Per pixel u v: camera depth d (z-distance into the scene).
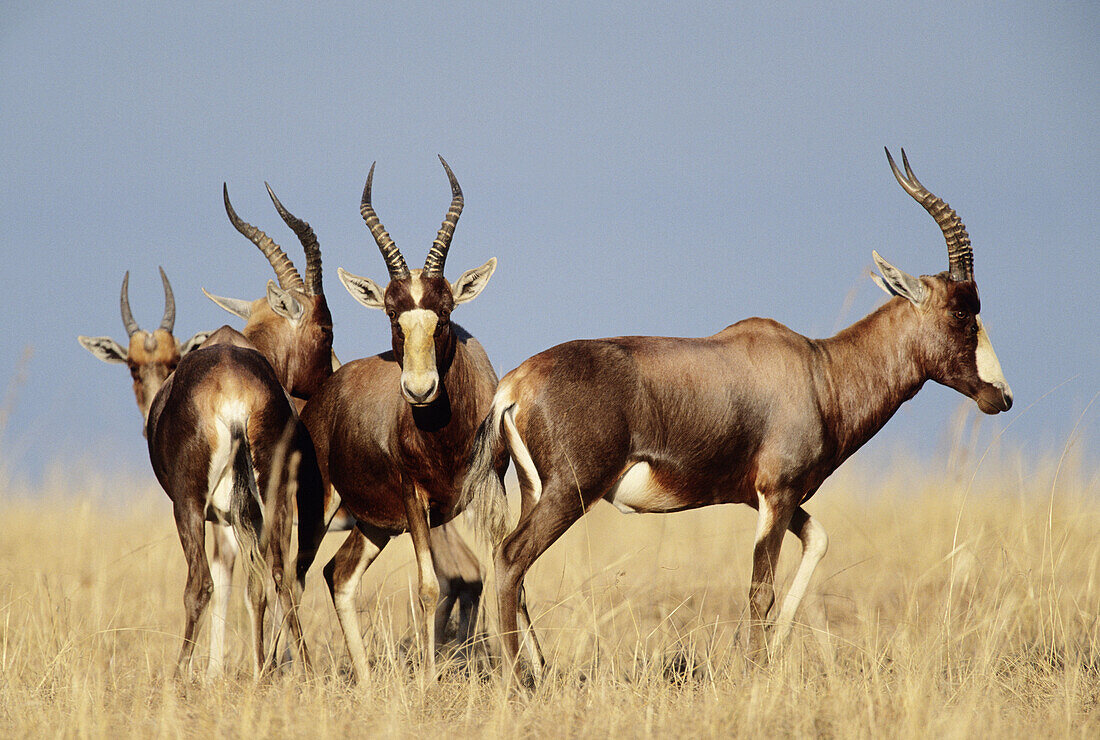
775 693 20.25
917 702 19.69
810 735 19.16
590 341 24.86
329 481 29.34
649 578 33.88
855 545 37.38
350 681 25.25
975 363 27.55
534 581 33.97
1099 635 26.05
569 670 24.09
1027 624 26.64
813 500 42.81
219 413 24.53
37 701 21.20
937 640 23.72
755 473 25.55
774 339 26.12
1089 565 29.94
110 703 21.42
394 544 38.97
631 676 23.56
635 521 41.72
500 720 19.59
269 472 24.92
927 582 32.28
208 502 24.73
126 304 34.88
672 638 29.20
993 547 32.41
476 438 24.41
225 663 26.00
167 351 33.34
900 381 27.70
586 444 23.73
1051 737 18.98
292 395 34.94
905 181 28.19
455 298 26.83
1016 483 40.00
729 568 35.97
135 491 47.91
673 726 19.52
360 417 27.41
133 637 29.09
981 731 18.94
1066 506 36.00
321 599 34.00
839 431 26.83
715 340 25.81
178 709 20.81
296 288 35.56
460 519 35.09
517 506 45.34
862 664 23.00
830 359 27.20
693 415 24.67
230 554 27.77
